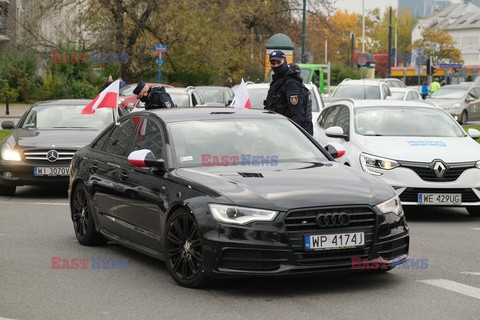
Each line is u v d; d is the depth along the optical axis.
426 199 12.55
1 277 8.55
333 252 7.58
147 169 8.87
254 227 7.44
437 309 7.17
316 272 7.52
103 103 12.59
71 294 7.79
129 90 38.06
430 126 14.20
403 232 8.00
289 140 9.28
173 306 7.30
